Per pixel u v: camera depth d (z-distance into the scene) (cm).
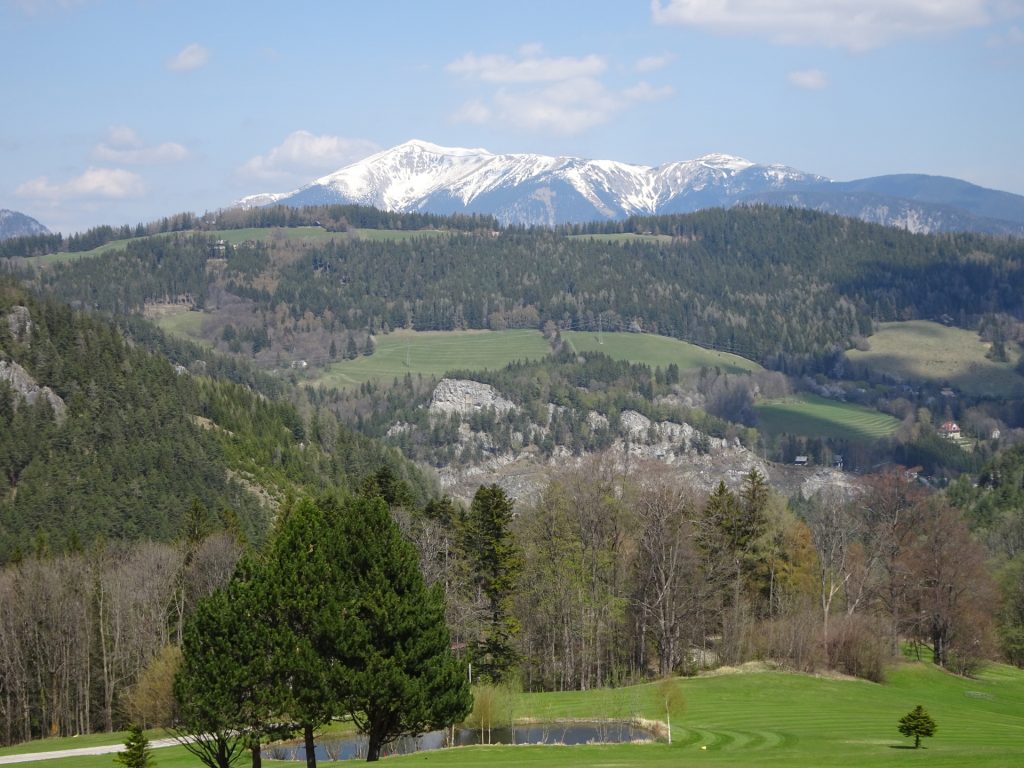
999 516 18962
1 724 10462
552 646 11081
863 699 9062
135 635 10625
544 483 13738
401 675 5422
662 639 10675
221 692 5281
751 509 11981
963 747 6075
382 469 11131
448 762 5853
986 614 11850
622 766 5328
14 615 10556
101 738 9119
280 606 5419
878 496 12250
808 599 11338
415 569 5725
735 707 8550
